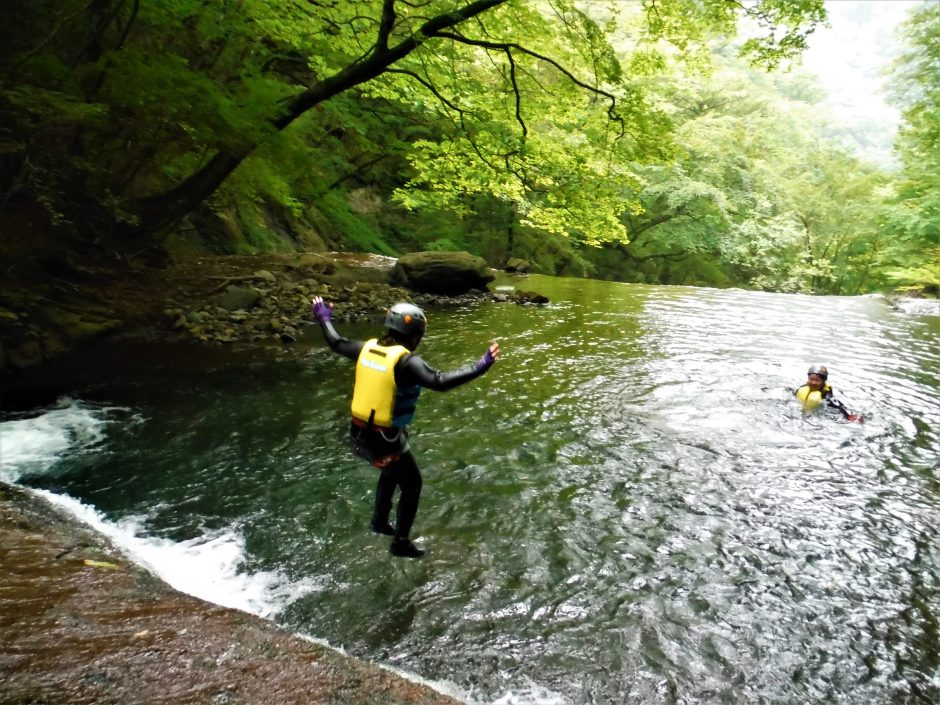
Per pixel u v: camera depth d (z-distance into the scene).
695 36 9.69
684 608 3.67
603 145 10.41
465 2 9.60
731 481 5.42
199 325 9.54
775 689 3.06
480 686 2.97
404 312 3.20
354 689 2.31
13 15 8.09
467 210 13.42
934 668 3.26
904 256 25.12
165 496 4.73
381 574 3.89
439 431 6.35
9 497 4.14
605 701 2.93
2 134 7.81
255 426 6.19
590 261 29.78
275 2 10.20
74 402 6.45
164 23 9.59
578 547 4.30
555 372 8.73
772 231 26.95
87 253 10.05
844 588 3.93
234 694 2.12
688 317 14.14
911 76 23.62
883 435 6.66
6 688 1.92
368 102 19.69
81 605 2.64
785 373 9.11
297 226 18.53
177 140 9.29
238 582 3.72
